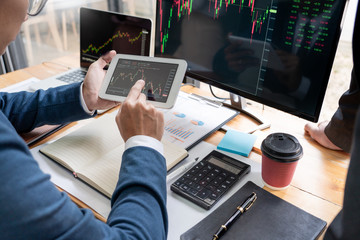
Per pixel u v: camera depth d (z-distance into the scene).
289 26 0.74
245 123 0.96
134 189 0.53
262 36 0.80
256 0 0.78
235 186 0.71
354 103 0.73
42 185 0.40
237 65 0.88
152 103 0.73
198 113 0.97
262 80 0.84
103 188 0.65
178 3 0.93
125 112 0.61
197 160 0.78
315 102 0.76
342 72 1.46
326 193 0.69
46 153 0.77
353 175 0.37
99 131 0.84
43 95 0.86
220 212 0.63
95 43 1.17
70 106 0.83
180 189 0.67
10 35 0.51
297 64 0.76
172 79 0.76
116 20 1.09
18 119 0.84
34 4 0.98
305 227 0.59
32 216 0.38
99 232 0.45
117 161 0.73
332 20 0.68
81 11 1.16
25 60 2.08
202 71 0.96
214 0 0.86
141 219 0.49
